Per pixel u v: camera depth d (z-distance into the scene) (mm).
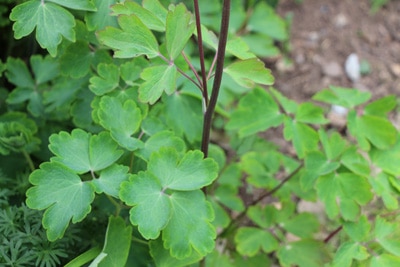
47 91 575
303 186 546
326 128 720
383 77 767
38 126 581
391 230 531
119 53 458
